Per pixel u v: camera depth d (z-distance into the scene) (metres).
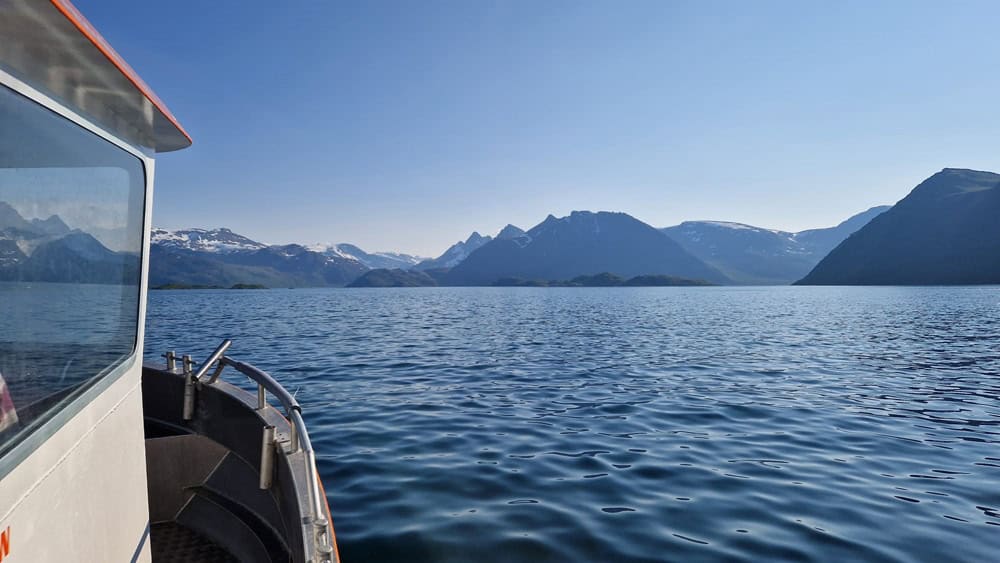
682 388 17.09
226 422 5.15
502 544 6.29
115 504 2.97
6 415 1.84
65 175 2.29
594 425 12.13
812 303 108.06
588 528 6.75
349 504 7.47
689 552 6.18
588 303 112.00
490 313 70.50
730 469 9.13
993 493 8.21
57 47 1.95
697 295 186.50
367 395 15.53
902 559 6.10
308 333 37.31
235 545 4.63
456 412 13.38
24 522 1.94
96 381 2.68
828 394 16.44
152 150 3.45
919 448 10.66
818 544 6.44
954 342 33.81
